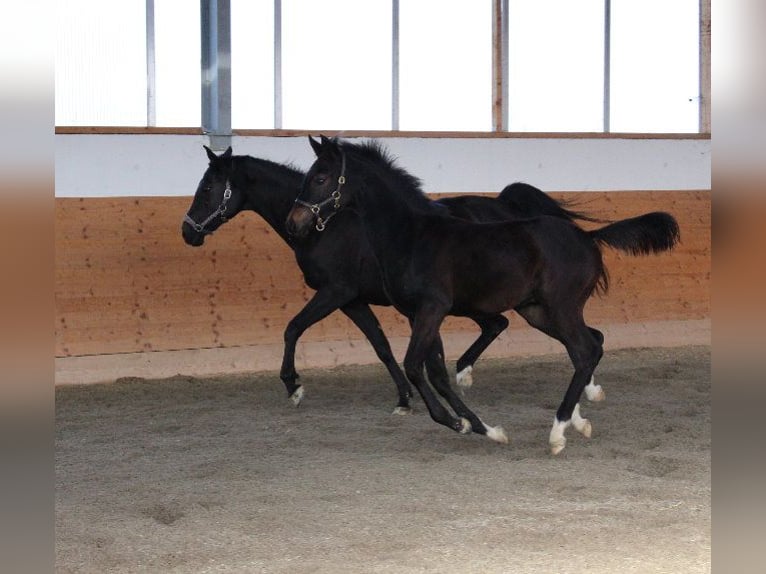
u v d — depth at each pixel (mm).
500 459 5523
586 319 10312
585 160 10617
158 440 6250
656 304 10633
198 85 9719
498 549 3824
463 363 7637
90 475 5293
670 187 10961
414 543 3924
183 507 4562
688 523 4164
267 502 4637
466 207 7152
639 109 11492
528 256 5562
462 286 5598
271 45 9969
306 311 7180
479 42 10820
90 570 3670
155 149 9086
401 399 7008
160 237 8961
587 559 3676
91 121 9375
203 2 9609
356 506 4531
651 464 5344
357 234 7031
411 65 10578
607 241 5824
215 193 7430
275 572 3590
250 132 9445
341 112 10328
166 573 3625
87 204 8758
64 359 8531
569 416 5617
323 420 6824
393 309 9664
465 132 10156
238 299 9172
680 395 7688
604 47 11281
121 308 8781
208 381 8648
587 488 4809
